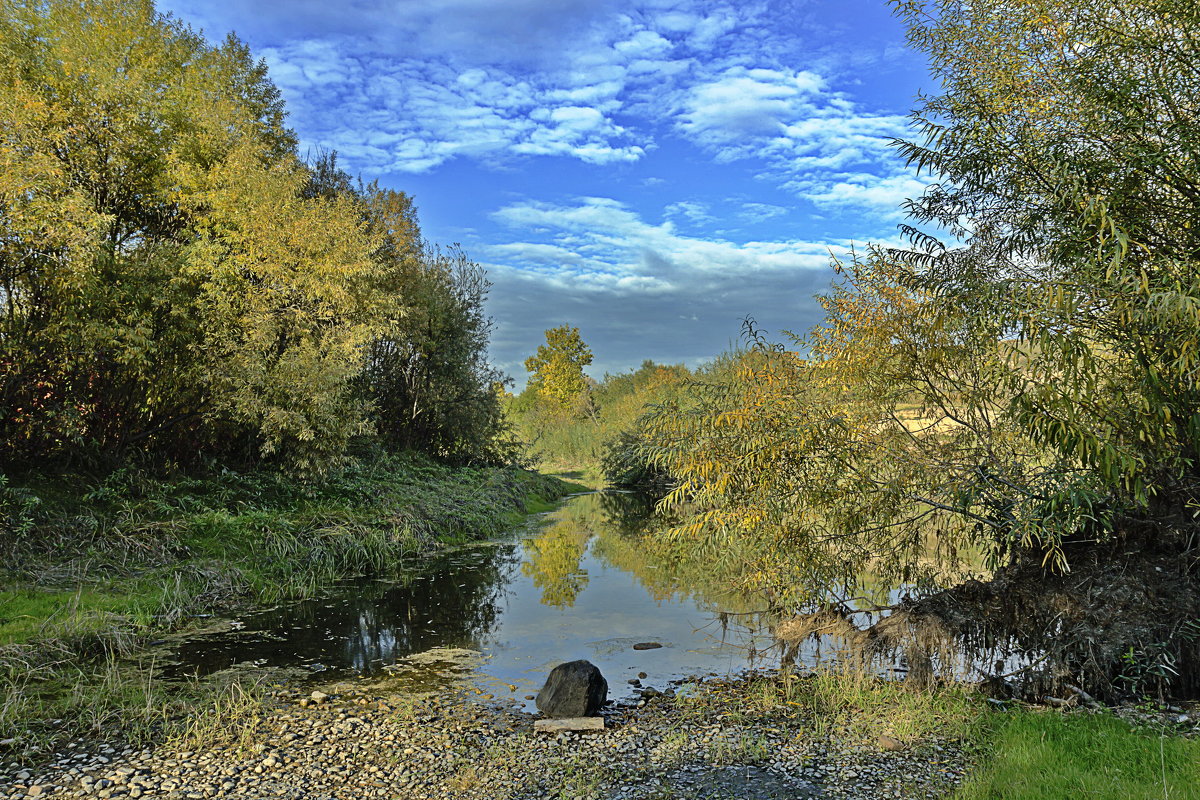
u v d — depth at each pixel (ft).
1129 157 20.95
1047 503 22.15
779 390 28.35
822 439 26.78
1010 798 15.33
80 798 16.43
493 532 69.36
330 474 58.75
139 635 29.68
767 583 29.50
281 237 54.13
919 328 25.38
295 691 24.66
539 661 28.53
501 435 105.70
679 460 29.17
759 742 19.83
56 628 26.81
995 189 24.86
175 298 46.01
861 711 22.26
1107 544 24.98
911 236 26.16
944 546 30.14
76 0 51.65
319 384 50.52
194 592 35.81
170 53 60.39
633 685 25.57
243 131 61.26
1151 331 19.81
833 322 28.27
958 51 25.53
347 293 58.75
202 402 48.73
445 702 23.65
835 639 28.73
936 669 24.50
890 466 27.17
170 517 42.01
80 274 37.14
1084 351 19.47
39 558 33.63
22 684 22.90
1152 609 22.65
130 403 45.73
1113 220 19.67
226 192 52.16
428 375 89.35
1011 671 24.67
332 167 87.25
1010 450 25.58
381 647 30.48
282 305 55.01
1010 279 21.88
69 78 45.39
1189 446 22.18
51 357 39.42
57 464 41.63
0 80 41.78
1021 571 25.57
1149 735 18.06
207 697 23.41
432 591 42.55
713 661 28.45
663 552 56.29
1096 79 21.56
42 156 36.29
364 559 48.26
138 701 22.48
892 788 16.88
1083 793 14.94
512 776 17.98
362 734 20.72
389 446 83.61
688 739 20.34
